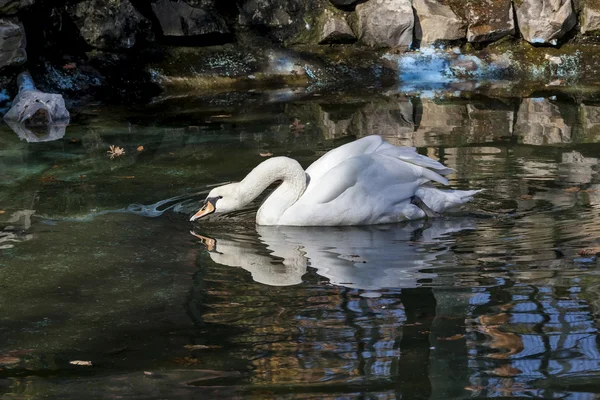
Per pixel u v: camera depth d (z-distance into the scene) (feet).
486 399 20.95
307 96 60.03
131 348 24.39
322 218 34.86
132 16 63.26
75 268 30.78
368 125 50.88
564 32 66.90
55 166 44.19
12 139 50.11
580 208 35.45
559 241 31.83
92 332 25.55
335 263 30.60
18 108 54.60
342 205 34.76
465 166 41.75
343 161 35.55
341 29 66.54
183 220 35.91
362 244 32.71
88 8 62.34
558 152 43.93
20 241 33.63
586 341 23.94
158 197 38.86
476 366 22.59
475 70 65.77
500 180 39.58
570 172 40.47
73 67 61.77
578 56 66.59
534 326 24.93
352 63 66.13
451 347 23.75
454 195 35.96
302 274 29.60
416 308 26.45
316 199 34.76
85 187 40.55
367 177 35.06
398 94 60.18
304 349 23.90
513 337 24.26
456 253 31.24
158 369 23.00
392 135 48.19
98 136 50.31
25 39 58.03
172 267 30.66
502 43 67.36
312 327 25.30
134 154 46.03
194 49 65.62
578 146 45.03
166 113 55.83
